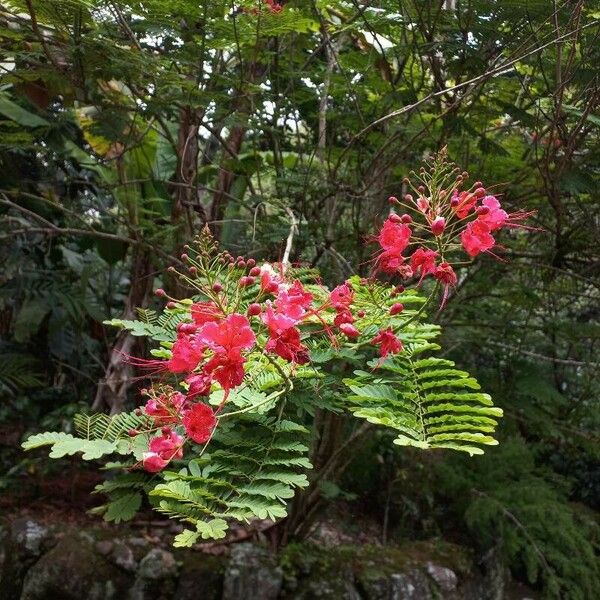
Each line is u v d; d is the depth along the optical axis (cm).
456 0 345
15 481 432
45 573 367
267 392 177
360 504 504
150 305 438
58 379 561
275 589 379
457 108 337
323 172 383
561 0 305
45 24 310
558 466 595
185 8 280
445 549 458
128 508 172
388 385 177
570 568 453
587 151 385
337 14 388
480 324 443
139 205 423
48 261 545
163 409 153
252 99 347
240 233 430
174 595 371
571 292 448
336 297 172
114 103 360
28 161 486
